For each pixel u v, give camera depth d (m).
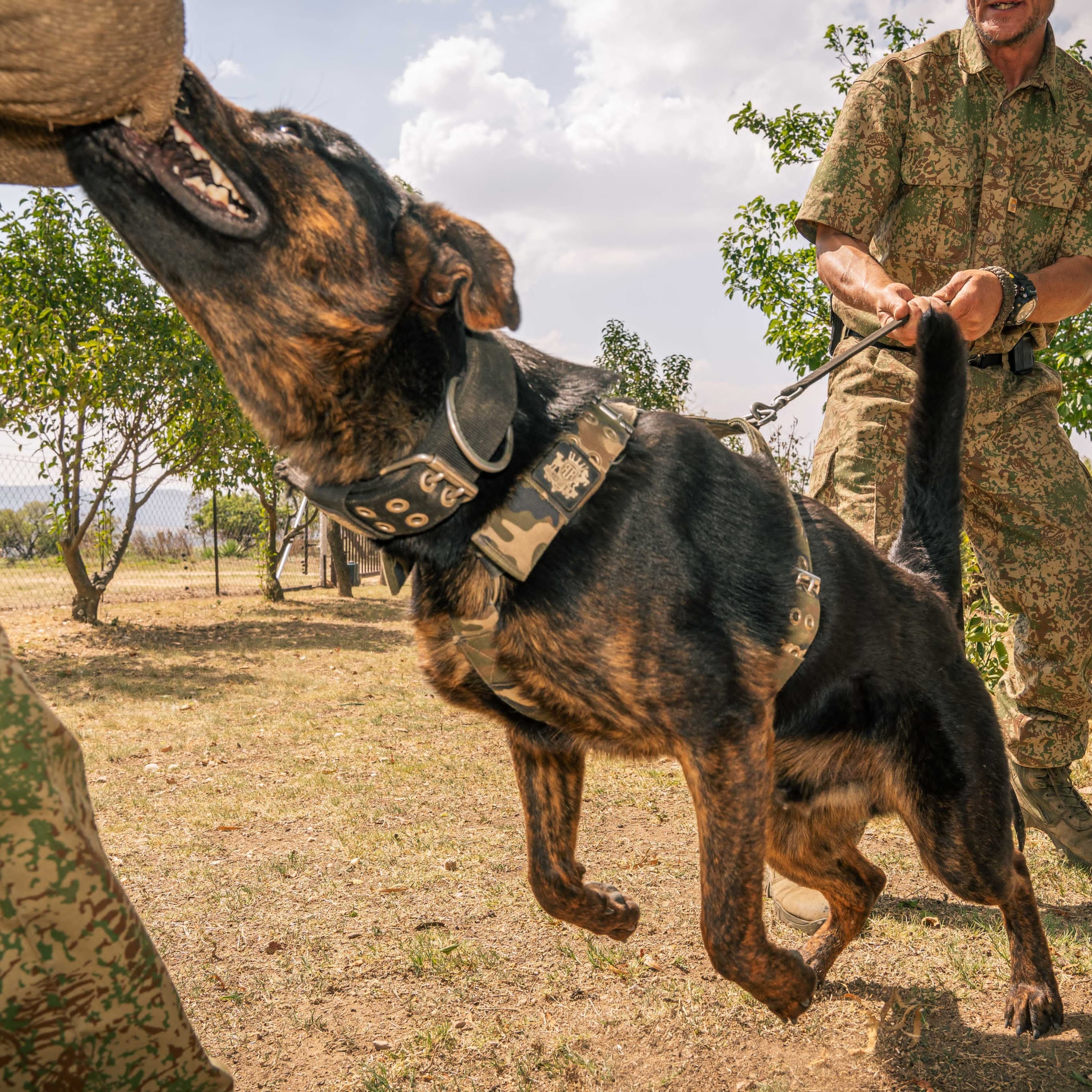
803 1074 2.28
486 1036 2.45
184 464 12.72
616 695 1.87
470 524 1.83
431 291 1.82
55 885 1.02
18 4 1.03
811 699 2.27
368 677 9.25
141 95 1.28
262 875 3.66
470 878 3.60
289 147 1.73
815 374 2.76
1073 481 3.08
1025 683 3.28
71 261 11.06
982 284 2.71
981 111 3.09
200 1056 1.17
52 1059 1.04
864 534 3.02
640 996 2.65
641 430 2.02
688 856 3.83
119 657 10.25
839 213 3.08
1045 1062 2.30
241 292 1.72
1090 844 3.40
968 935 3.00
